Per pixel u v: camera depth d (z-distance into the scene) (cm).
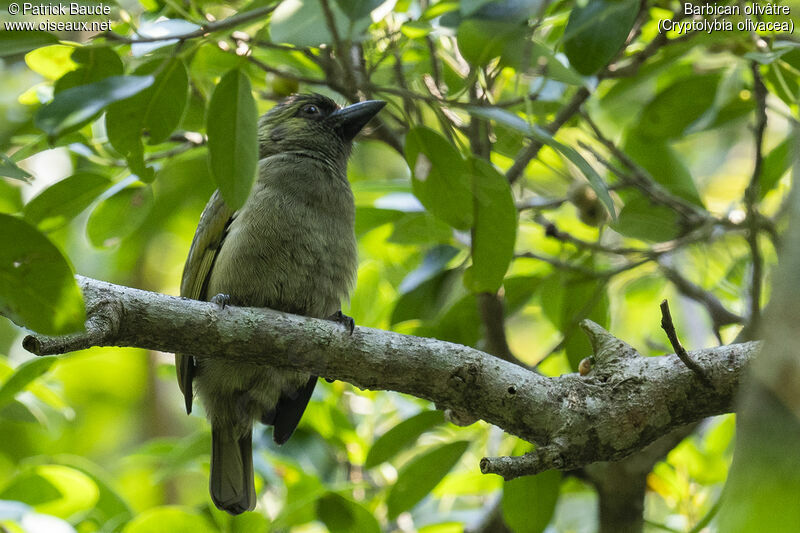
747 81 1152
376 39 883
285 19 706
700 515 1057
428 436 1166
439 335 1091
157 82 732
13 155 950
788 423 312
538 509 966
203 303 756
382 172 1555
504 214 862
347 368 779
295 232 964
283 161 1013
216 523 1030
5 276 560
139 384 1809
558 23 1023
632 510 1034
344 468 1145
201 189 1469
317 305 984
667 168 1207
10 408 1137
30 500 1041
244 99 685
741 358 743
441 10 862
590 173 735
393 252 1264
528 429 767
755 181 991
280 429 1027
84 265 1521
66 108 618
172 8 923
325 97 1112
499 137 1031
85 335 686
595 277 1098
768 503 312
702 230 1073
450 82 1095
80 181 978
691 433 995
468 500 1284
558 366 1245
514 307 1156
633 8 777
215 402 1021
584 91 998
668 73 1213
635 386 757
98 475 1060
